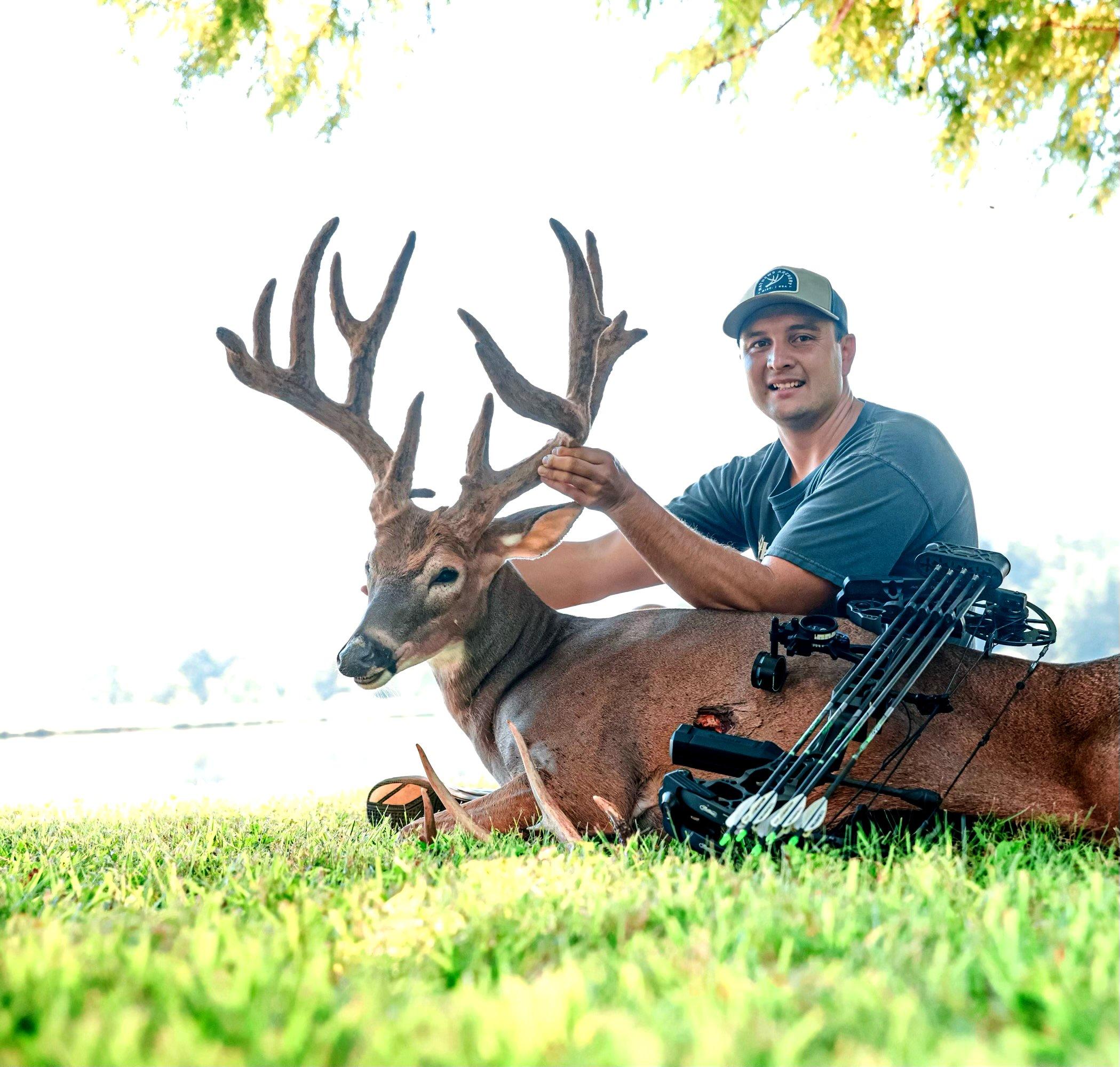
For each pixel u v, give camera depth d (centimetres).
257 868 292
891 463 451
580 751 405
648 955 173
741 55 595
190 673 8631
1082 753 353
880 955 175
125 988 158
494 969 177
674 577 432
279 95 679
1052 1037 142
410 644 437
